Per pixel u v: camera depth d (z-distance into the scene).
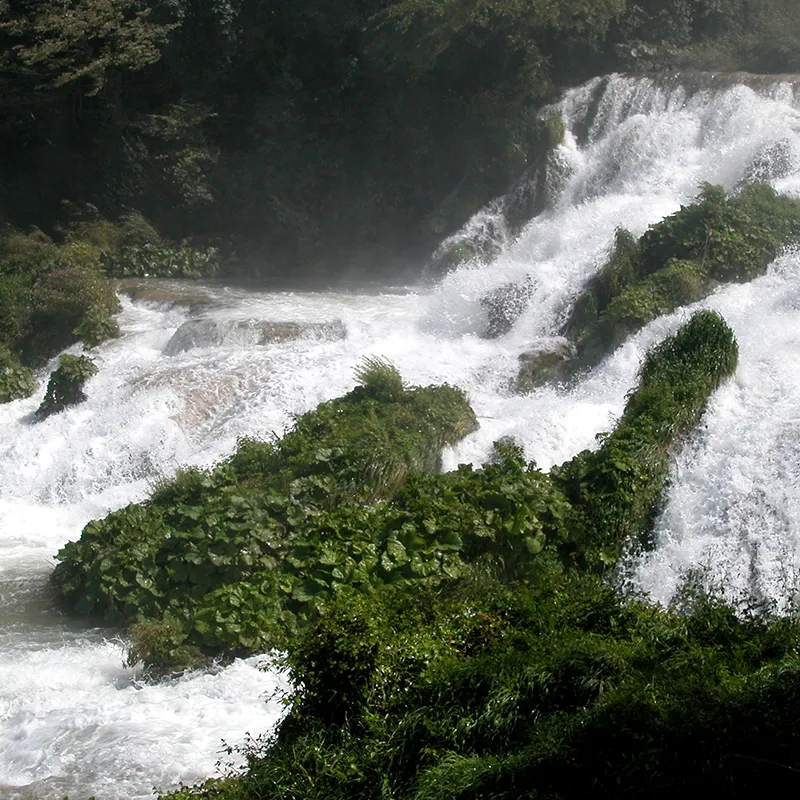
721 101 29.03
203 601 13.05
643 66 34.28
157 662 12.34
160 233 34.69
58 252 30.61
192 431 20.62
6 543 17.17
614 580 13.66
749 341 18.16
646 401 15.77
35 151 36.28
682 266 21.58
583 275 23.44
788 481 14.00
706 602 9.88
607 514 14.01
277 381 21.20
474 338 23.23
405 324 24.47
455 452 17.48
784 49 33.09
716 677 7.97
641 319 20.62
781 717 7.36
